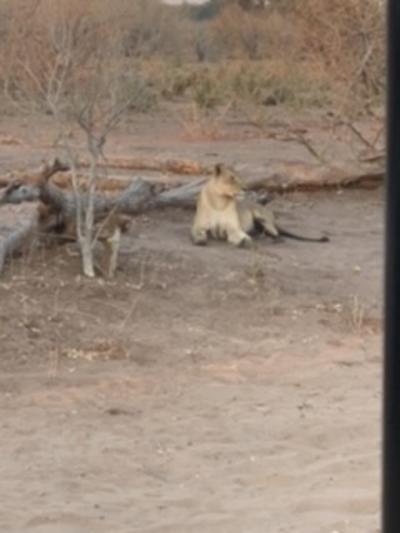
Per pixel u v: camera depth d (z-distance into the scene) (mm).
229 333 12523
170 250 15859
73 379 10703
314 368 11312
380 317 13305
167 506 7645
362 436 9133
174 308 13172
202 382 10797
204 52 49594
